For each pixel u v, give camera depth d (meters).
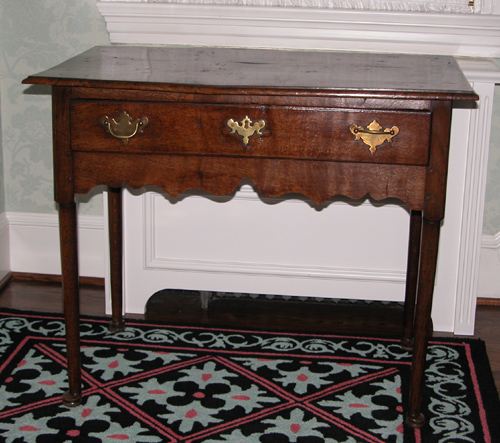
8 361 2.05
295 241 2.36
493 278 2.52
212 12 2.30
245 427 1.76
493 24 2.25
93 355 2.10
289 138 1.61
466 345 2.20
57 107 1.64
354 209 2.31
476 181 2.18
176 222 2.37
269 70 1.80
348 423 1.79
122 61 1.90
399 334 2.29
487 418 1.82
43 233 2.65
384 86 1.58
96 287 2.63
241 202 2.34
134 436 1.72
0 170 2.58
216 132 1.62
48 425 1.76
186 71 1.76
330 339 2.23
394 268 2.35
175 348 2.15
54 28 2.44
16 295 2.54
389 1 2.33
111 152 1.66
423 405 1.88
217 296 2.59
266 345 2.18
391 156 1.60
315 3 2.35
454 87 1.58
